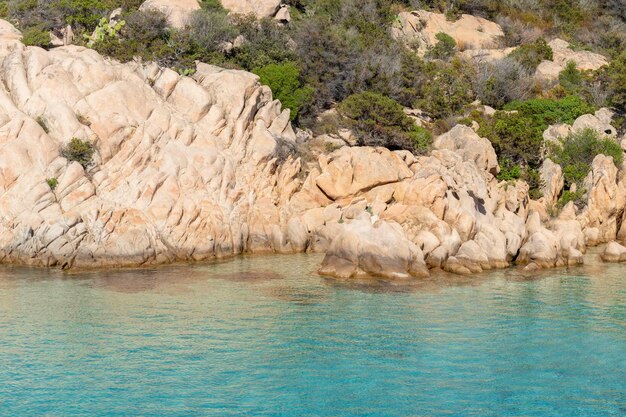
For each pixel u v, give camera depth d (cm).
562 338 3341
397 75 7294
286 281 4275
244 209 5194
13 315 3538
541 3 10656
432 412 2594
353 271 4394
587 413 2597
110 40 5928
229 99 5644
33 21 6906
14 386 2756
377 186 5509
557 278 4506
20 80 5144
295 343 3212
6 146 4728
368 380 2845
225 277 4344
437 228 4825
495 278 4475
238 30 7088
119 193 4831
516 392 2759
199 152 5209
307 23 7438
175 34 6350
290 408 2606
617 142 6862
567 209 5916
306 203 5500
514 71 8175
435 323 3525
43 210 4603
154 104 5341
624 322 3581
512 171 6128
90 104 5153
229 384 2792
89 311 3616
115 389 2741
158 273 4425
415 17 9262
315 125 6581
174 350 3114
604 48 9769
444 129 6788
